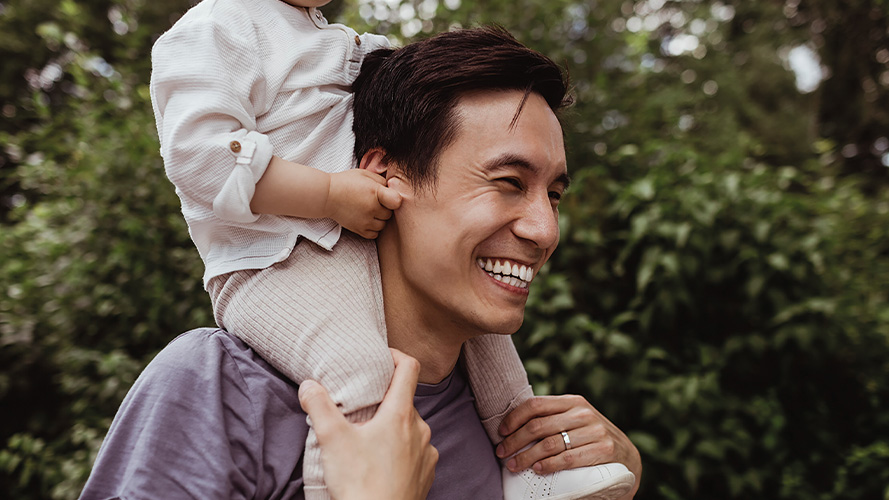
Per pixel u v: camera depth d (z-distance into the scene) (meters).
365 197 1.02
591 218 2.78
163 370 0.97
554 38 3.65
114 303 3.09
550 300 2.61
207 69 0.96
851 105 8.45
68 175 3.42
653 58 4.32
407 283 1.09
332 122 1.10
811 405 2.99
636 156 3.32
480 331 1.07
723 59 5.71
